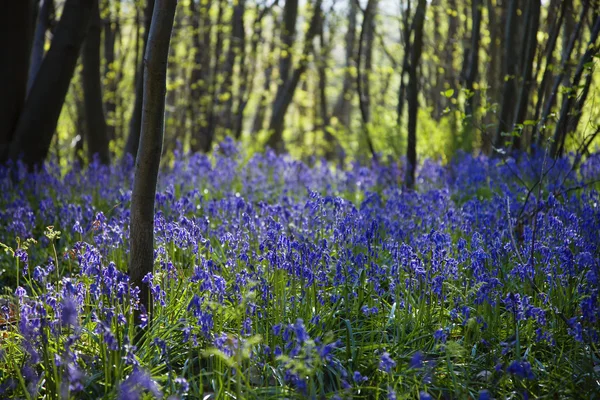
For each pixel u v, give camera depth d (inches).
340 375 161.5
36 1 492.7
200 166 393.7
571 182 325.1
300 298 189.8
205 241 209.0
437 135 540.7
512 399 157.4
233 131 1029.2
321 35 1092.5
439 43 791.7
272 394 151.7
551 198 226.1
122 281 163.0
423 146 556.4
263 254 202.5
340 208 225.6
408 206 277.4
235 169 415.5
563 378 161.9
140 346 171.0
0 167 386.9
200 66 860.6
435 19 726.5
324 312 187.8
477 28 554.3
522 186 315.3
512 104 470.6
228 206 271.3
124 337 146.6
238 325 170.1
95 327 176.4
